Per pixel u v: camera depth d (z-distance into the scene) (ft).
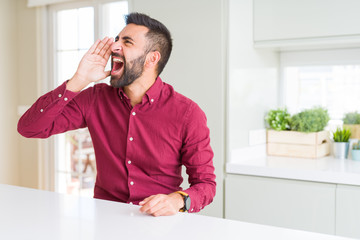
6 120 12.59
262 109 9.07
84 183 11.94
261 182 7.39
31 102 12.68
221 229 3.28
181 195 4.07
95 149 5.14
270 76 9.40
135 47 4.50
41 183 12.46
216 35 7.74
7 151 12.62
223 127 7.79
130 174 4.83
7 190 4.76
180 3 8.10
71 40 11.93
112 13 10.99
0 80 12.39
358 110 8.84
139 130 4.82
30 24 12.55
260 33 8.40
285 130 8.93
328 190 6.79
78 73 4.54
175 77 8.23
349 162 7.92
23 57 12.76
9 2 12.62
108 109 5.01
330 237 3.12
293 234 3.18
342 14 7.49
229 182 7.72
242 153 8.17
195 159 4.75
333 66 9.08
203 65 7.91
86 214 3.70
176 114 4.79
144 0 8.60
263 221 7.41
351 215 6.61
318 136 8.46
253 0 8.45
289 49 9.45
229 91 7.70
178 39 8.16
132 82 4.57
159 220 3.52
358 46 8.71
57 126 4.94
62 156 12.32
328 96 9.20
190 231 3.22
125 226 3.34
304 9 7.86
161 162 4.80
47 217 3.60
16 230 3.23
